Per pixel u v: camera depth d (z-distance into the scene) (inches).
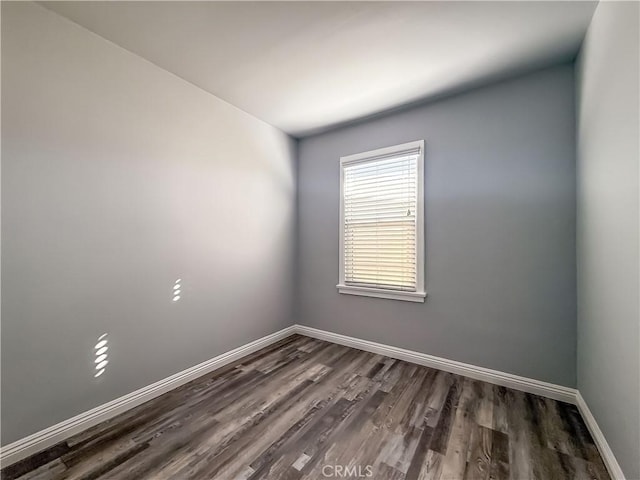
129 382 78.4
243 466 58.3
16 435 59.8
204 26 68.7
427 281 104.5
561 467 58.0
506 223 90.4
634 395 47.4
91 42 70.8
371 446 63.9
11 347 59.6
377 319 116.3
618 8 51.5
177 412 76.6
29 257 61.7
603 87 58.4
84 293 70.1
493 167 92.5
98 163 72.3
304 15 65.2
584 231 72.7
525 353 87.6
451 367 99.6
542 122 85.0
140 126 80.9
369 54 79.0
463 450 62.7
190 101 93.6
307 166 137.9
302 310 138.9
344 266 125.6
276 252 128.7
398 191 111.8
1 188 58.2
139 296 80.8
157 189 84.9
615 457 54.4
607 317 58.2
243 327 113.3
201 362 97.4
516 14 64.4
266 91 98.4
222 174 104.5
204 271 98.4
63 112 66.3
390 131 113.9
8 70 58.9
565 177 81.9
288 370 101.2
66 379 66.9
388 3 61.8
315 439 66.1
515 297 89.3
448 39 73.0
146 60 81.9
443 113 101.7
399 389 88.3
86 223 70.3
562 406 79.1
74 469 57.5
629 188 48.4
